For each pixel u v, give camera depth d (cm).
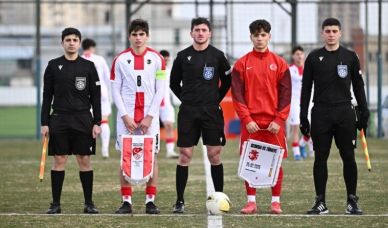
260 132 1941
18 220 1812
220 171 1994
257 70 1928
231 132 4397
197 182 2544
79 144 1938
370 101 5053
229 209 1902
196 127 1966
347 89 1911
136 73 1953
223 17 4609
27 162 3216
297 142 3300
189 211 1970
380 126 4316
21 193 2316
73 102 1930
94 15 8775
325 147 1923
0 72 7812
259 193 2309
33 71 7444
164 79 1961
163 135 4359
